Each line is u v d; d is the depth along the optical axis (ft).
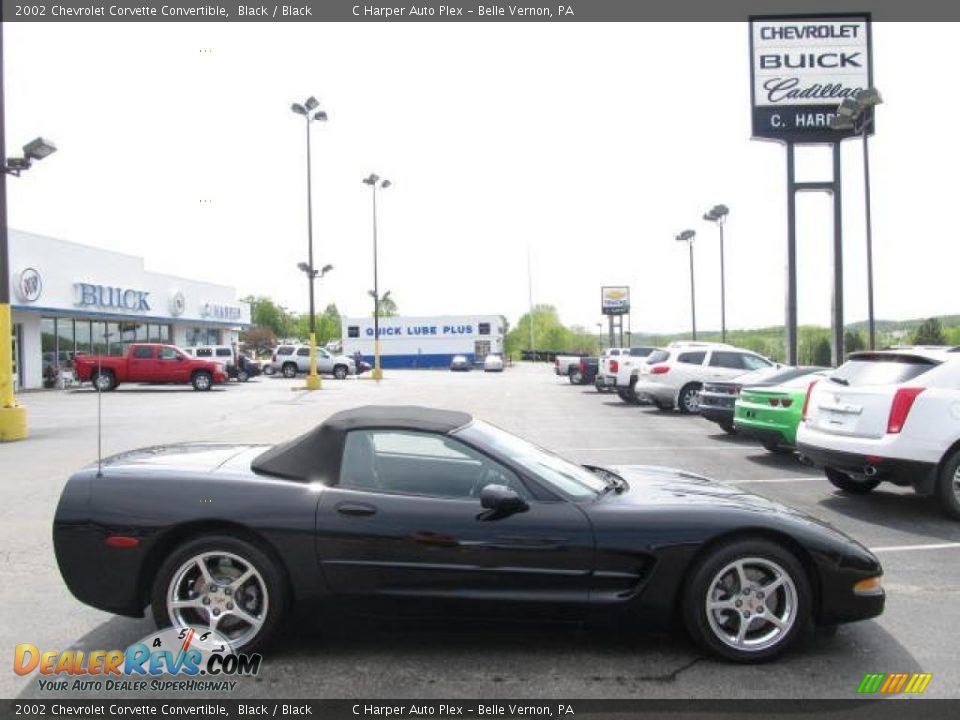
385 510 13.44
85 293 105.81
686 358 64.28
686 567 13.41
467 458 14.40
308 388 105.60
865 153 66.23
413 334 211.00
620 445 44.37
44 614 16.05
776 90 78.59
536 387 113.60
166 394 93.09
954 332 89.04
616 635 14.73
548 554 13.28
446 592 13.35
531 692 12.42
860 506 27.09
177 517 13.44
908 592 17.51
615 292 187.42
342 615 13.62
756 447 43.24
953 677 13.03
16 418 45.68
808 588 13.57
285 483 13.88
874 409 24.80
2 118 44.88
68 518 13.66
